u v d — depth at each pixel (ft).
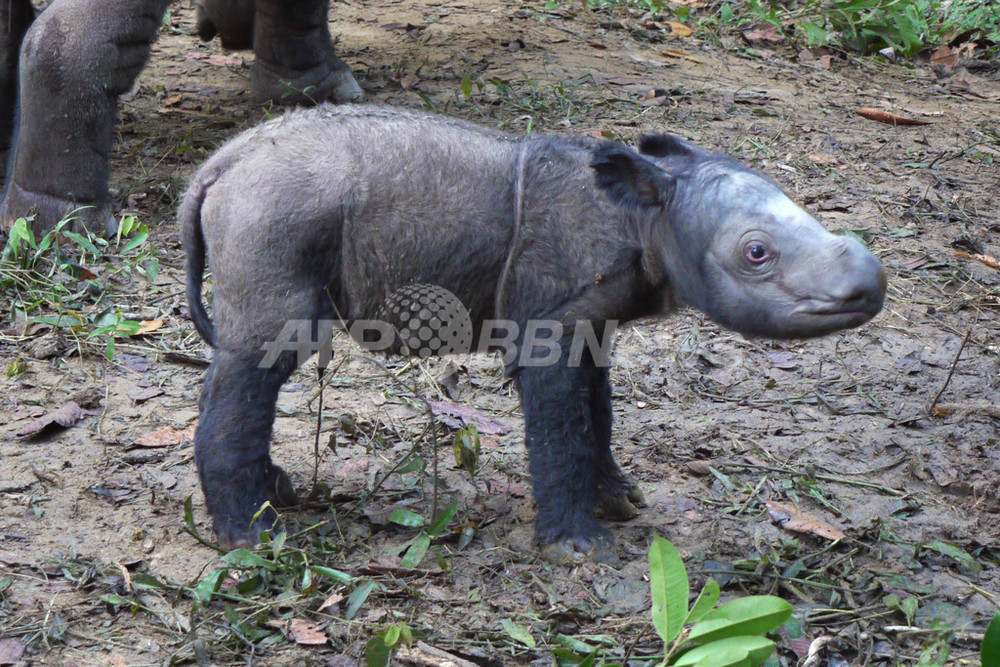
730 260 11.96
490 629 12.20
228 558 12.59
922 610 12.92
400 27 33.78
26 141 20.90
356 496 14.75
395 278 12.99
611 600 12.78
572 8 36.24
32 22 23.06
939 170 27.17
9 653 11.47
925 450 16.65
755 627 10.22
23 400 16.62
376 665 10.87
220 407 13.01
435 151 12.80
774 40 35.86
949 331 20.40
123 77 21.08
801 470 15.98
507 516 14.55
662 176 12.37
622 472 15.02
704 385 18.53
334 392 17.53
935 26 38.91
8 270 19.69
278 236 12.56
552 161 12.81
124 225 20.04
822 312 11.59
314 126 12.95
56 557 13.10
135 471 15.14
